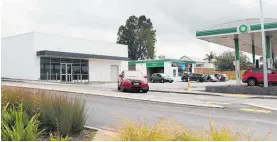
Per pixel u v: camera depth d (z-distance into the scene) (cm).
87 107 1248
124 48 4556
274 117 1094
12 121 616
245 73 2469
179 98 1727
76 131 714
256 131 829
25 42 3297
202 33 2470
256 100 1733
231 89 2209
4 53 3547
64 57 3512
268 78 2356
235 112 1217
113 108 1253
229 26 2331
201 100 1667
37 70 3228
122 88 2083
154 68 5722
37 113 709
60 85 2575
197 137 475
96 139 660
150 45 8738
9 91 814
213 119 1031
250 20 2255
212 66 7500
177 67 5688
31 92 825
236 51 2519
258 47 3494
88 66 3912
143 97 1708
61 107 705
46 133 680
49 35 3372
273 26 2153
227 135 466
